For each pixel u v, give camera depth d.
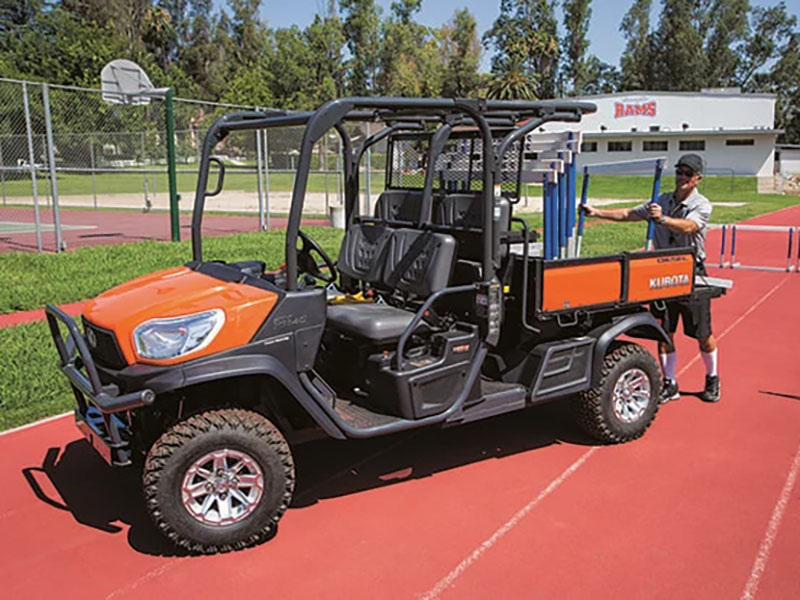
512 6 81.88
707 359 5.71
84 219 21.92
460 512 3.99
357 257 4.86
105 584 3.33
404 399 3.97
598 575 3.38
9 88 30.34
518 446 4.91
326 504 4.10
